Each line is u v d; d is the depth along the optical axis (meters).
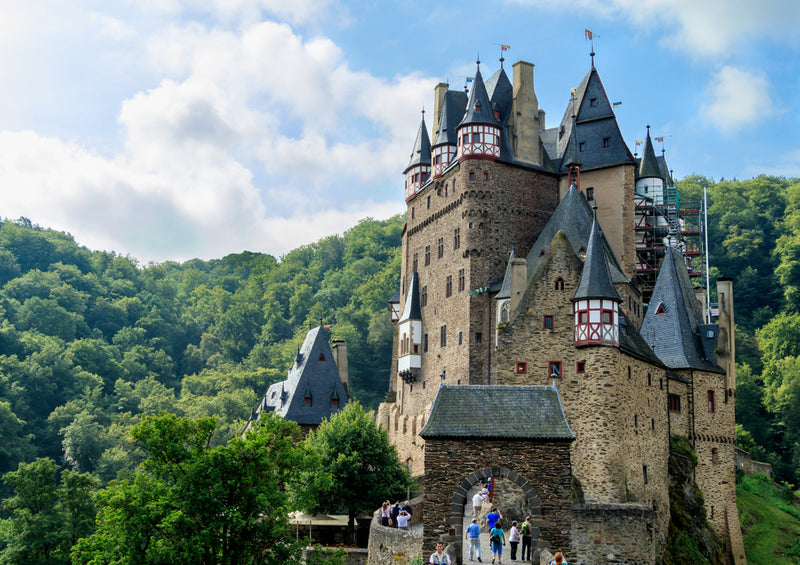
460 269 76.56
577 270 54.31
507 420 39.81
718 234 151.00
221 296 191.62
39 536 57.50
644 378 56.34
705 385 63.28
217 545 39.38
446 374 77.56
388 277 169.12
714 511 62.06
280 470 43.50
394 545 43.31
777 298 137.88
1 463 108.12
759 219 156.25
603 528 43.56
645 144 89.19
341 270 198.88
